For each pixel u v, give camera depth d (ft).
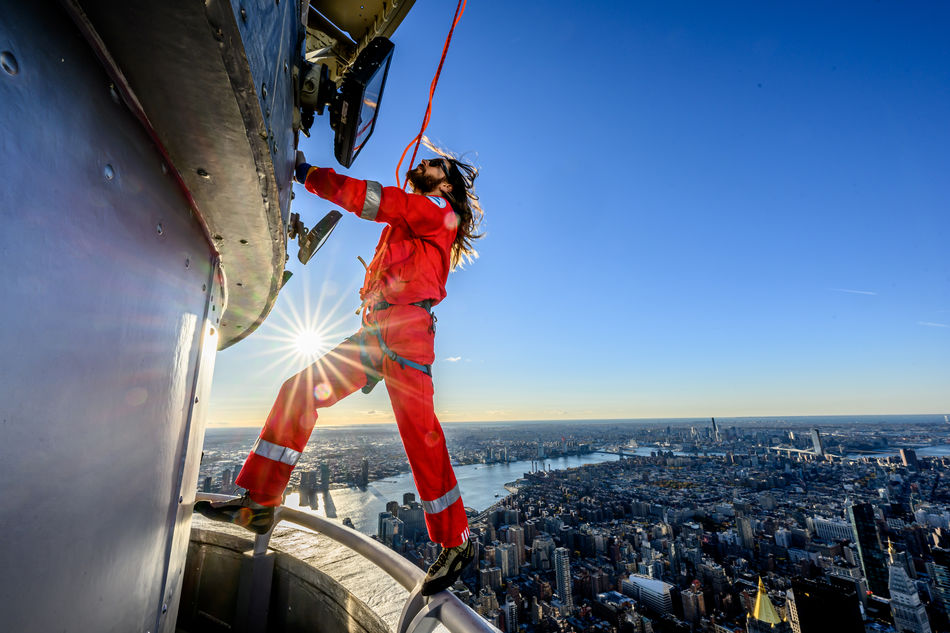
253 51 2.34
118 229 2.65
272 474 4.55
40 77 1.95
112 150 2.52
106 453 2.67
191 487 4.49
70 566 2.35
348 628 6.32
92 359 2.45
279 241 4.44
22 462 1.93
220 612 8.50
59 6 2.04
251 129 2.77
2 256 1.76
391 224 5.30
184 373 3.95
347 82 4.92
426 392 4.73
